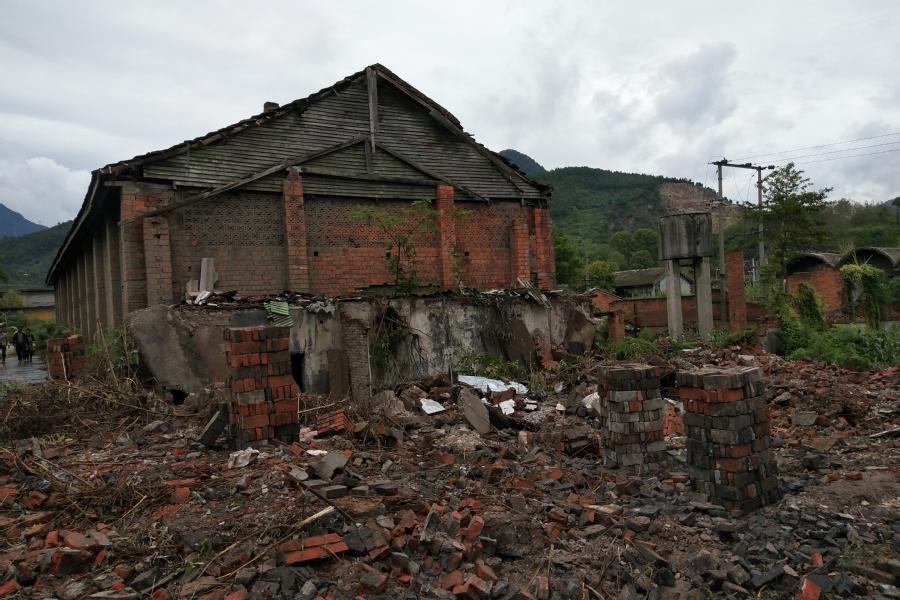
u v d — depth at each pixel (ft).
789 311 61.26
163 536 14.07
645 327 81.51
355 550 13.30
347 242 50.96
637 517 15.92
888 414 29.40
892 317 81.00
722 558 14.25
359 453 20.57
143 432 24.72
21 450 21.25
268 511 15.07
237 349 20.86
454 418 27.22
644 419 21.01
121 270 44.01
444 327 41.68
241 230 46.32
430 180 54.34
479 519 14.70
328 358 35.81
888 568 13.47
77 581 12.34
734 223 224.94
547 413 30.55
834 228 201.77
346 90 51.75
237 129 46.14
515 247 58.13
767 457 17.67
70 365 33.96
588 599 12.69
